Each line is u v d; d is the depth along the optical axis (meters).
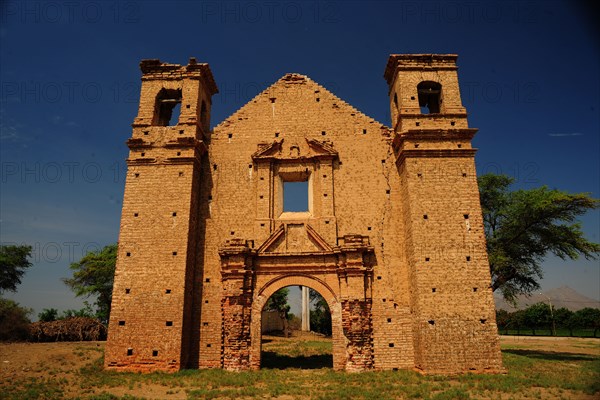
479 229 24.11
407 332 24.27
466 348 22.23
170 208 25.62
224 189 27.53
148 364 23.00
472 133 25.72
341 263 25.05
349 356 23.66
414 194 24.75
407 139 25.83
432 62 27.91
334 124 28.52
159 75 28.69
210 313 25.17
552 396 17.14
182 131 27.12
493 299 22.91
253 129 28.72
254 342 24.39
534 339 57.25
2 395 17.39
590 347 41.50
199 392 18.31
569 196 32.41
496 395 17.50
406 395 17.67
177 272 24.39
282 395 17.98
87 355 26.47
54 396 17.45
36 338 35.91
